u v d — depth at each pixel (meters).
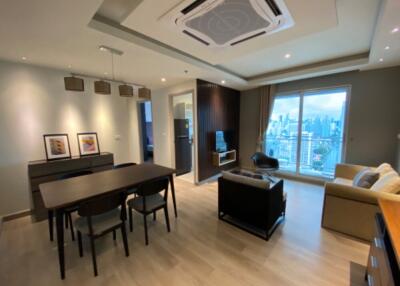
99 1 1.46
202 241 2.26
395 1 1.55
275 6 1.49
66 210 2.15
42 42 2.16
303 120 4.52
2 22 1.70
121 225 1.99
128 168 2.85
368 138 3.69
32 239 2.35
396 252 0.89
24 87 3.00
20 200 3.00
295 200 3.37
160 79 4.02
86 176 2.44
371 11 1.94
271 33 1.92
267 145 5.23
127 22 1.71
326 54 3.15
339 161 4.12
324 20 1.68
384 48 2.55
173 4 1.46
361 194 2.17
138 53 2.53
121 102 4.41
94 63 2.94
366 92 3.64
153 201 2.40
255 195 2.26
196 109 4.09
